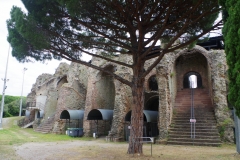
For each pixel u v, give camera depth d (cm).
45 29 918
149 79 2214
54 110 2969
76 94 2511
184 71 2309
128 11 924
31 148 1259
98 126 2141
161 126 1588
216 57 1744
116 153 1062
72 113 2155
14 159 920
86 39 1066
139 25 943
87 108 2152
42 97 3362
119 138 1708
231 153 1070
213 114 1680
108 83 2386
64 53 998
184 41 1141
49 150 1185
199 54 2228
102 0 885
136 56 1042
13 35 918
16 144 1429
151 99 2206
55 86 3066
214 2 839
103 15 965
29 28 816
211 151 1166
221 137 1463
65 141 1691
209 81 1978
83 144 1506
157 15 1052
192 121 1478
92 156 987
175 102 1981
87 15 958
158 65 1705
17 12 850
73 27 1040
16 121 3984
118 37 1100
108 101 2347
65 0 736
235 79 578
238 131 1046
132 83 1029
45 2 868
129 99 1911
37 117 3309
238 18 567
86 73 2667
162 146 1396
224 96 1619
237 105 573
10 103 5372
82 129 2089
